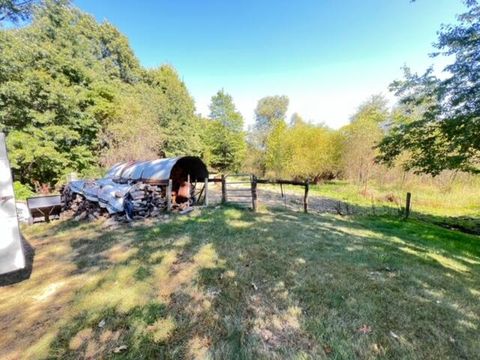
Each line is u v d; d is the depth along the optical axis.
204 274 3.72
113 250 4.69
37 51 11.51
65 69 12.82
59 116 11.98
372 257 4.48
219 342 2.33
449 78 7.00
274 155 22.00
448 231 6.85
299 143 20.25
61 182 11.50
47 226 6.27
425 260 4.47
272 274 3.72
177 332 2.47
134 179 8.49
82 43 16.28
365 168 16.50
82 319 2.67
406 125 8.55
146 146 15.19
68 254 4.51
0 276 3.66
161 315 2.74
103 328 2.53
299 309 2.84
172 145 21.75
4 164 3.19
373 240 5.53
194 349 2.25
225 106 30.58
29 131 10.61
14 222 3.27
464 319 2.72
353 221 7.44
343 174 19.14
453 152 7.78
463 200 11.92
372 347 2.27
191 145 24.98
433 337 2.42
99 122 14.67
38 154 10.18
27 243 5.08
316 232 5.95
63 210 7.84
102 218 6.79
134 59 26.97
